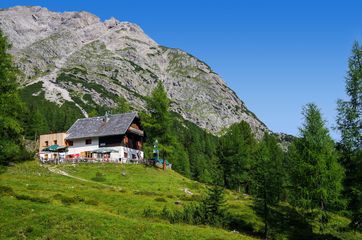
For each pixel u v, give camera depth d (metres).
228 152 89.19
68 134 102.44
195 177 141.25
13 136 52.81
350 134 42.31
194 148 166.50
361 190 41.19
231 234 41.00
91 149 98.81
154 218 44.12
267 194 51.38
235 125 96.25
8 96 48.78
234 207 59.19
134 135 100.50
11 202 40.44
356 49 44.22
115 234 35.06
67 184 60.00
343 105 43.44
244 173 87.56
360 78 42.94
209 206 47.59
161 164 92.56
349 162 43.62
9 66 49.97
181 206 52.78
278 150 100.88
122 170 80.00
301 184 51.06
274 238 47.78
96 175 73.19
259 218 54.50
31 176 63.97
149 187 69.06
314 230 53.50
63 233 34.28
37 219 36.59
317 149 51.75
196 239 36.34
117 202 51.44
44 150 103.19
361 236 51.62
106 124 100.19
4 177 58.69
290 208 64.31
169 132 88.94
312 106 54.66
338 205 49.25
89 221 36.81
